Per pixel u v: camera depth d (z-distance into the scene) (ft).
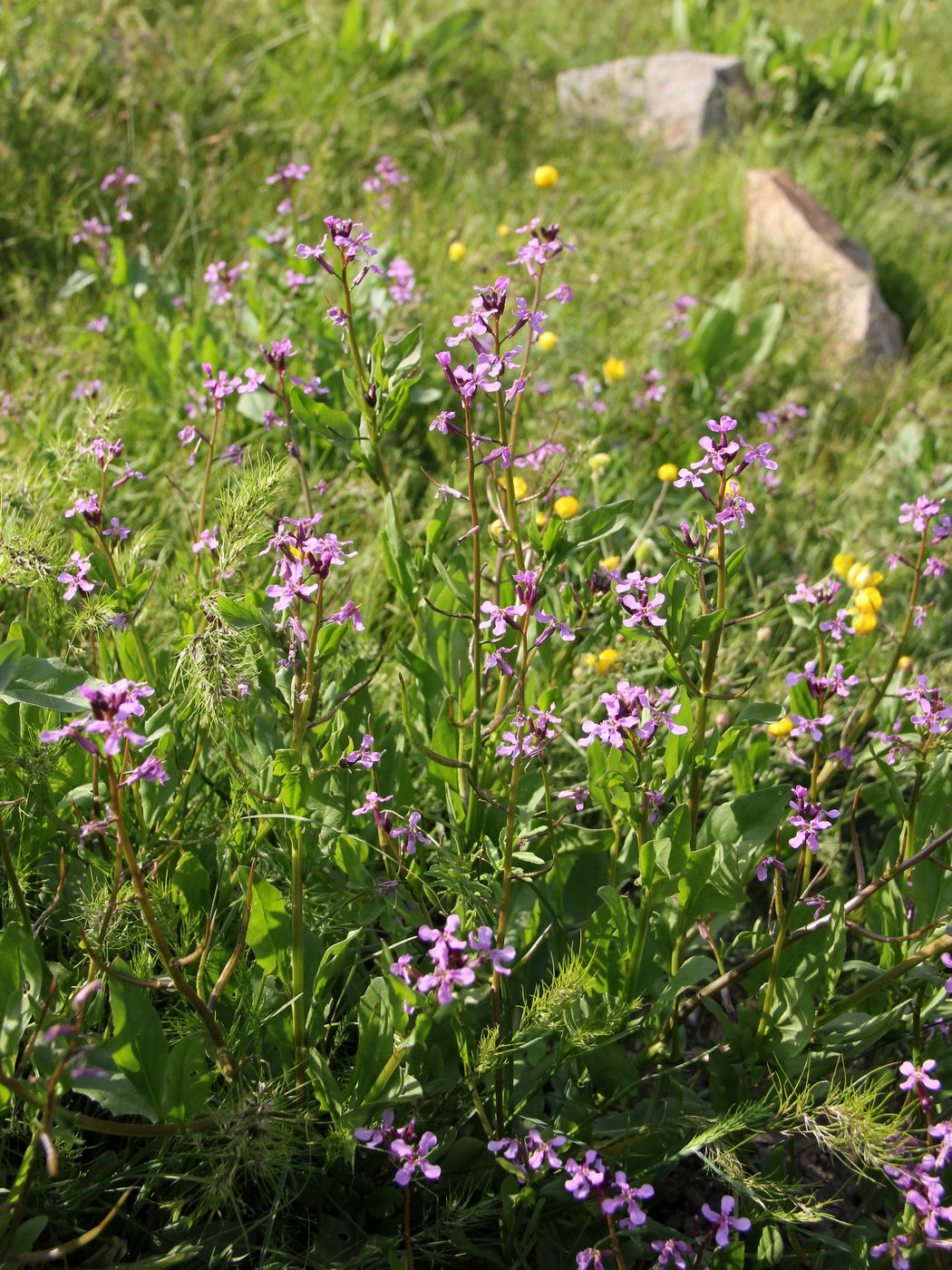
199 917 3.89
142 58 6.64
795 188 6.88
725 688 4.54
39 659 3.38
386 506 4.04
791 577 5.01
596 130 7.62
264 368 5.12
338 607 4.41
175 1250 3.50
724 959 4.13
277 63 7.22
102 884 3.83
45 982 3.59
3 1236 3.31
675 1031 3.98
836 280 6.50
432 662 4.18
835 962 3.87
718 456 3.63
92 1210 3.67
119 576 3.98
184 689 3.98
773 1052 3.88
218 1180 3.33
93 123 6.31
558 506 4.34
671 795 4.00
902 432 5.63
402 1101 3.67
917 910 3.98
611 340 5.82
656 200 6.98
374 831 4.02
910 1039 4.07
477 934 3.26
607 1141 3.84
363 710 3.99
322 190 6.19
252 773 3.83
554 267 5.87
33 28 6.54
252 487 3.84
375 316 5.29
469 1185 3.84
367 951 4.03
